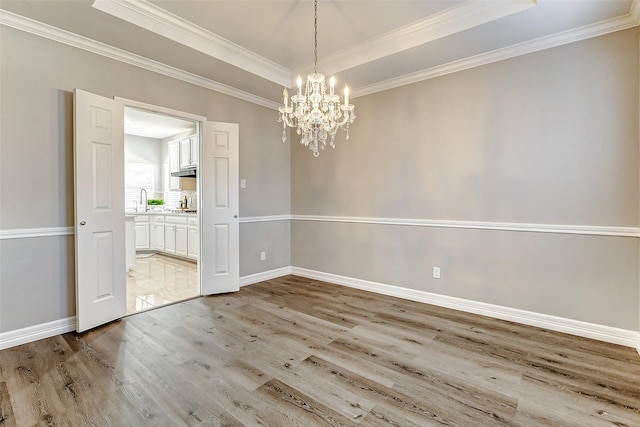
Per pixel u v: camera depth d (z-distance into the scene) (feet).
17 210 8.09
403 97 11.70
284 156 15.24
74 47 8.86
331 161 13.91
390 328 9.14
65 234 8.87
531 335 8.66
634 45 7.82
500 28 8.34
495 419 5.40
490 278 10.03
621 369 6.94
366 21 9.00
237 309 10.67
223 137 12.33
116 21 8.07
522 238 9.45
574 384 6.40
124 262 9.87
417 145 11.42
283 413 5.52
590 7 7.43
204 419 5.36
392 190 12.09
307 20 8.95
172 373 6.74
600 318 8.37
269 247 14.62
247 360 7.30
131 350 7.75
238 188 12.76
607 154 8.20
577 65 8.51
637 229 7.84
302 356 7.50
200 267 12.20
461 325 9.34
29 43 8.16
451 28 8.66
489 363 7.20
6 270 7.96
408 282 11.78
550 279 9.04
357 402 5.83
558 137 8.82
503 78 9.62
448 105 10.69
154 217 21.61
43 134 8.44
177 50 9.57
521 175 9.41
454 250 10.71
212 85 12.10
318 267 14.53
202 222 12.00
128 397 5.93
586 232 8.48
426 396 6.01
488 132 9.93
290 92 13.04
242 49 10.62
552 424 5.30
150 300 11.59
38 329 8.40
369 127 12.67
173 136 22.91
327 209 14.12
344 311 10.50
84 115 8.67
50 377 6.57
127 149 22.57
